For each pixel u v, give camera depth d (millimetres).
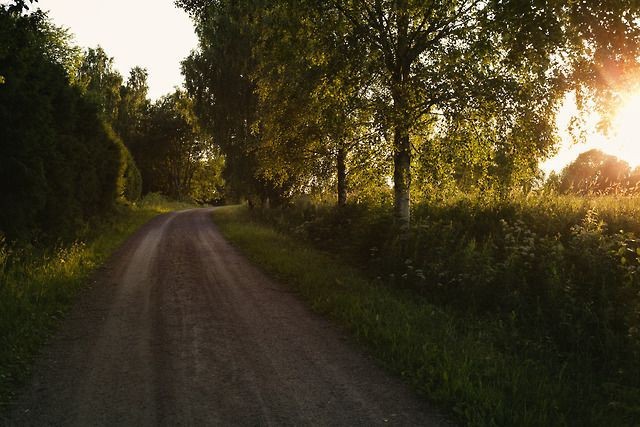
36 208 14508
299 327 7980
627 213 10703
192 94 34531
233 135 33031
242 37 29156
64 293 10055
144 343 7129
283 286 11422
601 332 6594
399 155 12047
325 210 21703
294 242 19062
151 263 14969
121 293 10625
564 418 4645
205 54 32812
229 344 7090
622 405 4934
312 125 15664
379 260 12016
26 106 14047
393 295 9758
